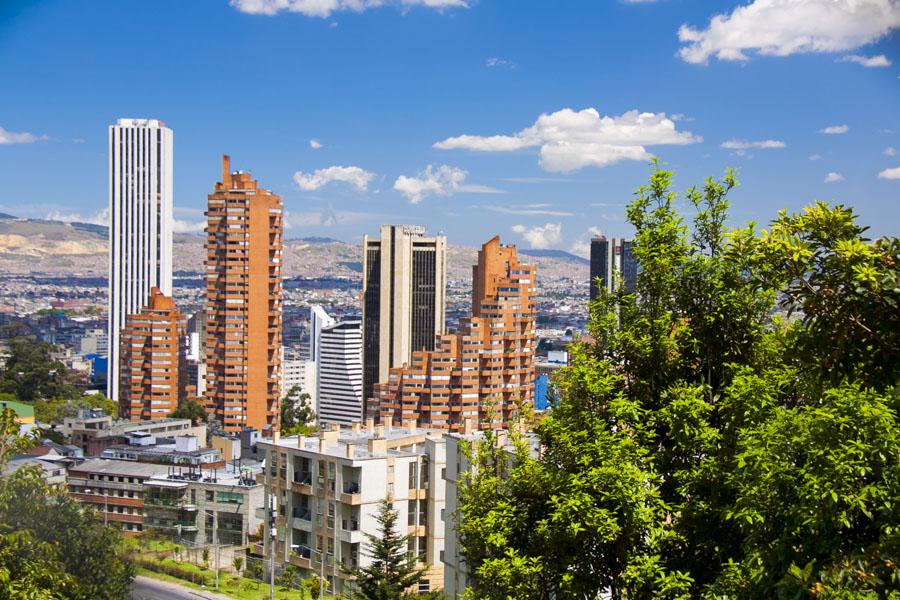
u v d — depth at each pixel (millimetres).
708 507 34688
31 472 43062
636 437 36406
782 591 25438
